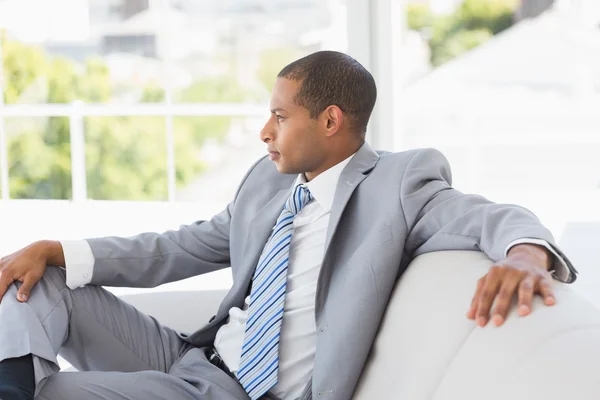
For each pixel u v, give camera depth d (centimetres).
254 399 189
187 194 1642
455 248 178
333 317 181
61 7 1252
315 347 190
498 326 143
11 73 1223
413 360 158
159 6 1791
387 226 184
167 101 608
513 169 1588
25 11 1216
